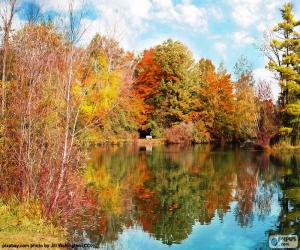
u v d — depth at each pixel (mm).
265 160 31078
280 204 16172
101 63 14578
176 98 56562
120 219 13742
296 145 41406
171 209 15328
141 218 14008
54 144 11734
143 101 57969
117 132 50531
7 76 13359
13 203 11773
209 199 17219
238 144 52219
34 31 12055
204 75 63406
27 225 10812
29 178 11711
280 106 42562
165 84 56938
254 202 16500
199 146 49031
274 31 43094
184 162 30484
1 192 12266
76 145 12555
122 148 44812
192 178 22766
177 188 19625
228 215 14586
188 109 57281
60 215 12008
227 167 27297
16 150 12133
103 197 17297
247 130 45375
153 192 18625
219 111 54781
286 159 31578
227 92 55344
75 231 12141
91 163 29688
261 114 43125
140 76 58438
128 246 11070
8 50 12797
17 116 12133
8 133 12188
